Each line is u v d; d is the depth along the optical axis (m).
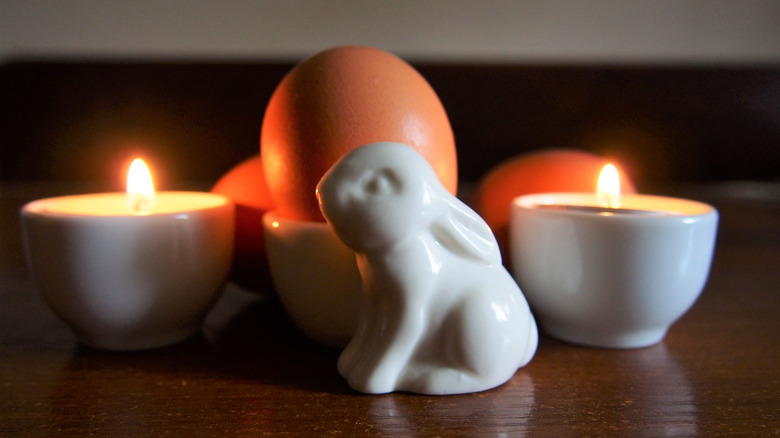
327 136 0.24
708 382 0.24
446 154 0.25
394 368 0.23
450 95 0.50
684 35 0.55
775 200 0.51
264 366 0.25
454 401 0.23
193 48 0.53
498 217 0.29
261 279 0.29
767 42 0.55
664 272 0.25
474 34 0.54
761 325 0.28
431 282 0.23
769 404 0.23
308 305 0.25
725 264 0.35
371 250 0.23
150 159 0.50
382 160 0.22
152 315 0.26
